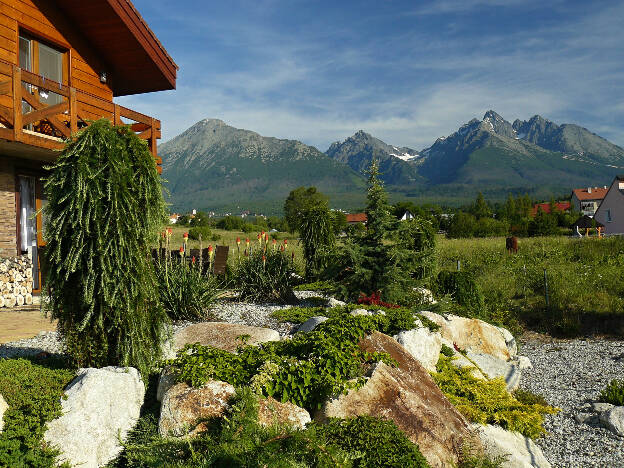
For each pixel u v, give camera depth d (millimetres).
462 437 4789
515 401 6715
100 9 10727
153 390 4645
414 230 10227
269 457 3143
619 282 15945
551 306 14555
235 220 74438
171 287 8062
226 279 10766
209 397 3975
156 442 3580
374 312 7617
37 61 10375
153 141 11602
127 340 4375
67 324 4422
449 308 10367
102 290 4254
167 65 12453
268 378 4203
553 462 5684
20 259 10031
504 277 17672
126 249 4328
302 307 9453
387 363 5141
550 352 11594
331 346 4770
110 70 12305
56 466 3418
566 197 132625
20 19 9766
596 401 7664
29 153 9766
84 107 10977
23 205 10602
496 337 9836
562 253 21734
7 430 3369
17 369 4184
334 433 3959
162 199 4652
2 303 9445
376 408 4461
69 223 4242
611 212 51594
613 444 5957
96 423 3773
